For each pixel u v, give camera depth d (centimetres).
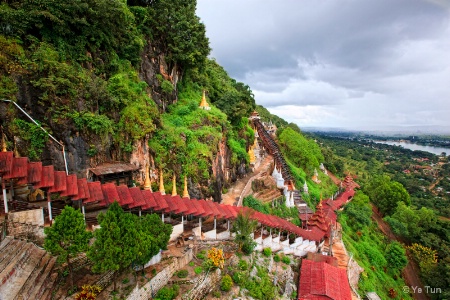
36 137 3450
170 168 4700
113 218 2591
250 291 3588
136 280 2830
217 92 8069
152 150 4544
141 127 4381
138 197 3547
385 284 6147
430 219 8762
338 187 10762
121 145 4197
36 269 2556
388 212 9812
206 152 5172
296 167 9556
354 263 5700
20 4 3703
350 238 7044
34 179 2916
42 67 3575
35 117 3519
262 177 6894
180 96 6550
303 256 5466
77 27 4066
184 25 6031
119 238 2550
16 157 3019
